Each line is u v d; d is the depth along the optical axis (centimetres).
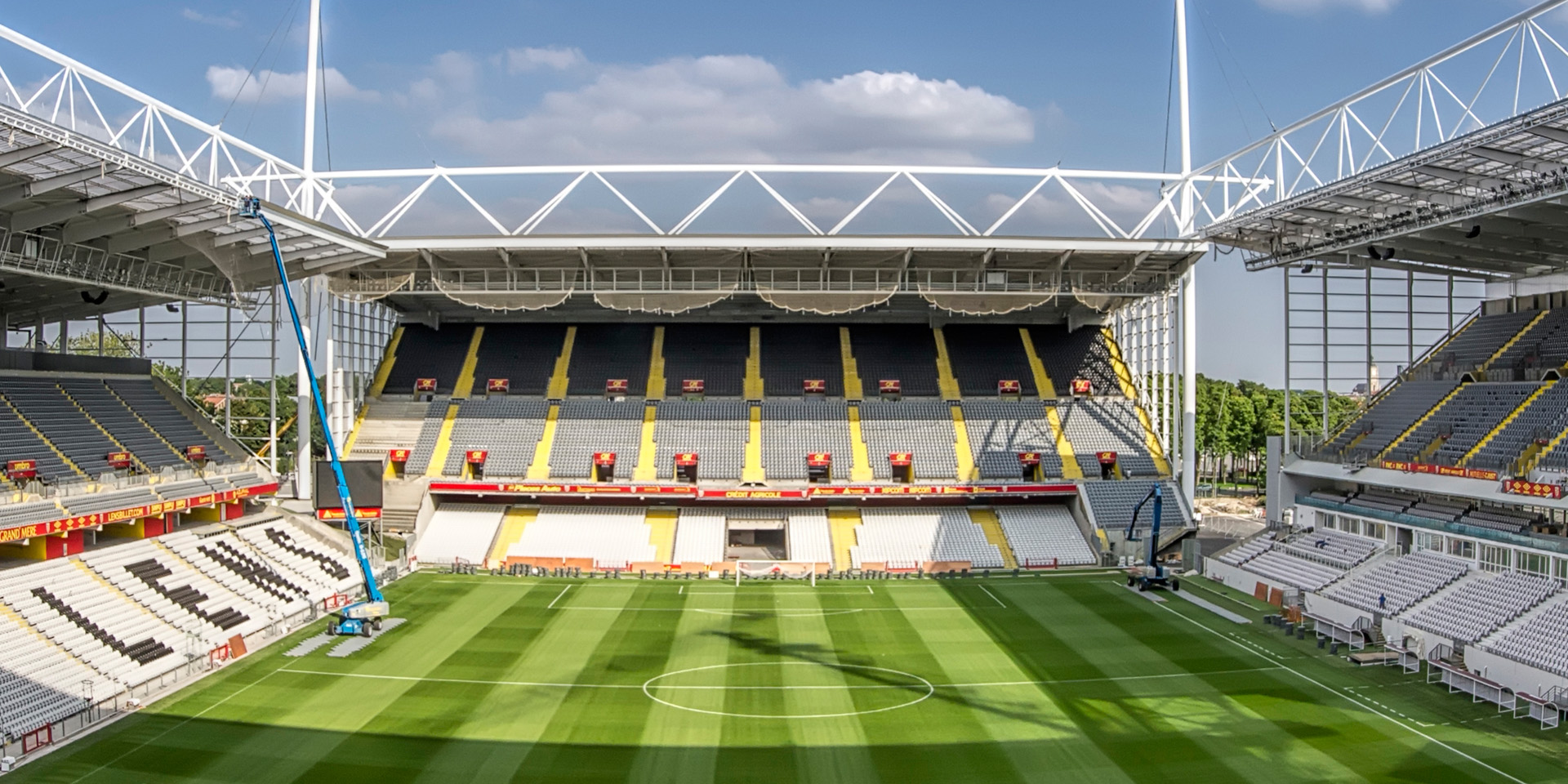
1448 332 6284
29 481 4256
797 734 3219
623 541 6244
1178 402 6606
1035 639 4391
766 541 6781
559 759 3003
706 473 6556
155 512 4703
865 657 4106
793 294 6338
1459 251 5422
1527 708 3409
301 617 4653
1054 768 2938
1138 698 3569
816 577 5731
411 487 6438
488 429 6912
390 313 7819
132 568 4422
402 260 6284
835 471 6594
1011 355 7694
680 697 3594
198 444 5606
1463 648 3800
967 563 6047
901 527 6391
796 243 5875
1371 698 3547
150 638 3938
